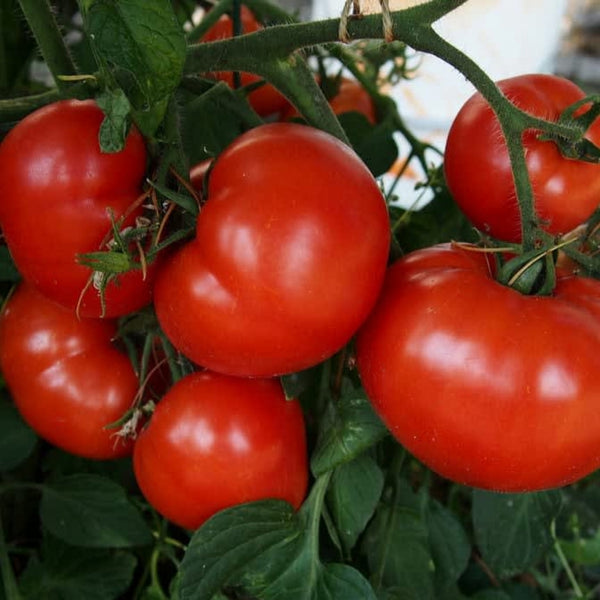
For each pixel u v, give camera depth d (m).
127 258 0.27
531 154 0.33
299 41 0.31
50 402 0.37
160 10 0.26
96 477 0.42
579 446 0.29
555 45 1.00
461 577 0.54
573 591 0.56
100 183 0.29
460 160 0.34
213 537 0.34
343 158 0.29
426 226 0.45
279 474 0.35
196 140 0.41
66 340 0.37
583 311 0.29
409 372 0.29
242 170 0.28
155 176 0.30
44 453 0.49
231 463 0.34
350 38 0.30
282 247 0.27
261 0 0.45
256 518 0.34
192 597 0.33
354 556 0.43
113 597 0.43
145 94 0.27
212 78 0.41
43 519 0.41
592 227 0.36
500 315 0.29
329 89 0.49
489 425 0.28
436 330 0.29
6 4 0.45
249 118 0.36
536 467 0.29
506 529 0.43
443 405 0.29
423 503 0.45
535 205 0.33
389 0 0.30
